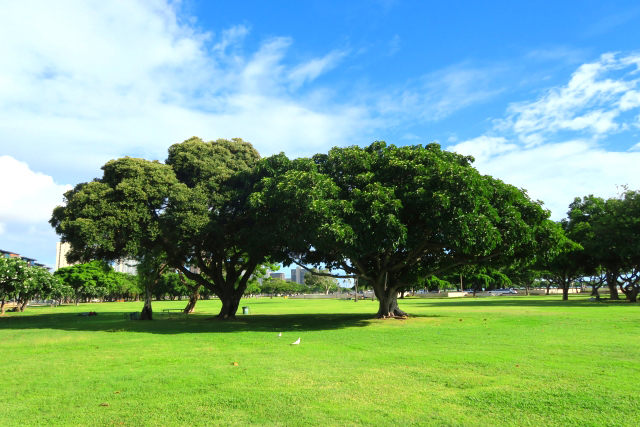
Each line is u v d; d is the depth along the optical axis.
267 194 19.62
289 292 150.25
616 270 41.75
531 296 69.50
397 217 17.47
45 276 36.78
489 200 19.09
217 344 13.51
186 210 21.42
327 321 22.53
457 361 9.70
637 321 18.73
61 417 6.09
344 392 7.15
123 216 20.39
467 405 6.36
